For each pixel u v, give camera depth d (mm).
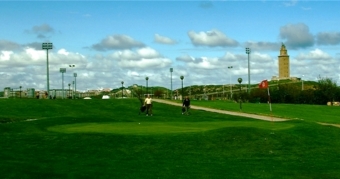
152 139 29062
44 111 73750
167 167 22125
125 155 25297
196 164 23234
